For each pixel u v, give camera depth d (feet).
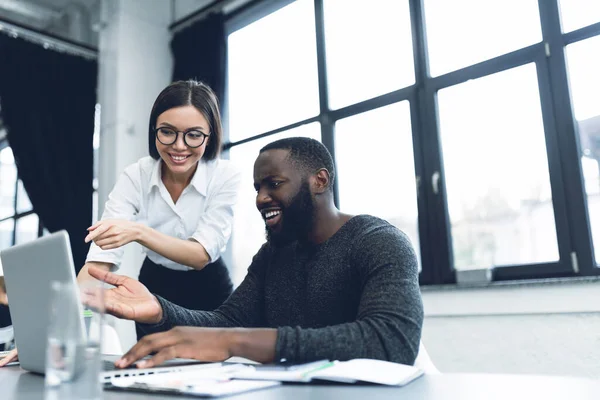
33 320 2.83
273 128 10.55
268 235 3.83
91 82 12.42
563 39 7.53
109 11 11.96
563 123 7.38
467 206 8.14
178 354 2.55
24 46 11.84
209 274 5.60
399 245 3.25
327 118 9.73
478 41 8.34
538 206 7.53
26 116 11.71
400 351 2.73
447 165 8.39
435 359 7.74
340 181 9.46
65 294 1.73
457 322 7.63
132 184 5.34
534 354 6.93
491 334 7.31
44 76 11.95
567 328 6.74
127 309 3.22
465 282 7.72
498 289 7.27
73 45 12.28
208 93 4.95
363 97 9.44
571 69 7.50
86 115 12.21
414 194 8.61
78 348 1.71
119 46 11.55
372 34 9.52
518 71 7.88
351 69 9.69
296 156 3.66
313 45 10.23
